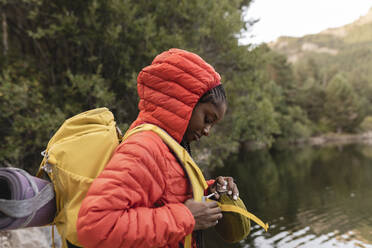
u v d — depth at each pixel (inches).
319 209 486.9
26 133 269.0
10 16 319.0
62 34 281.0
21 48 331.9
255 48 378.6
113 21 293.1
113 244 30.2
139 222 31.5
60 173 34.9
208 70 40.3
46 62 325.1
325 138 2738.7
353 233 387.2
